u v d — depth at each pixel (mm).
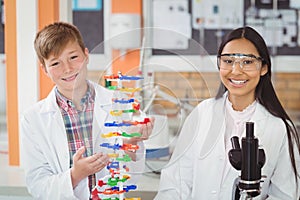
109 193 969
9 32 2455
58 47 1199
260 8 3789
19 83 2445
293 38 3811
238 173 1249
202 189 1282
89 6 3686
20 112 2445
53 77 1229
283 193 1269
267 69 1266
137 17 3457
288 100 3865
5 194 1954
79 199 1197
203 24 3797
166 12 3787
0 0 3615
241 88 1190
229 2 3781
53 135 1300
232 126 1315
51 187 1188
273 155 1280
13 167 2461
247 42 1206
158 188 1282
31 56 2424
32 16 2406
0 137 3281
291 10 3787
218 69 1199
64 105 1295
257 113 1312
